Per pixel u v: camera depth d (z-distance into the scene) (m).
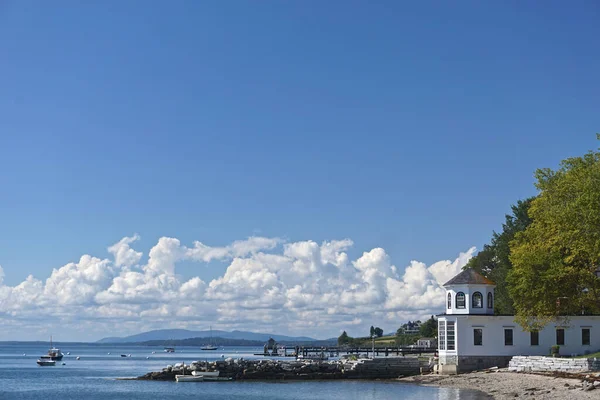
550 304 83.94
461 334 101.19
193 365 126.00
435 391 87.00
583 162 85.88
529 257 85.19
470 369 100.62
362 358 126.88
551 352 97.62
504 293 123.44
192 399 88.75
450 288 104.12
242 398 88.06
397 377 112.88
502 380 88.75
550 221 83.38
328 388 98.56
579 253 80.31
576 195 81.50
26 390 112.94
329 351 196.38
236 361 125.81
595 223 75.62
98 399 93.31
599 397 64.12
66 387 119.06
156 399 90.12
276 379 117.94
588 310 102.56
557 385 76.12
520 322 90.94
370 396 83.88
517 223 134.62
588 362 84.56
